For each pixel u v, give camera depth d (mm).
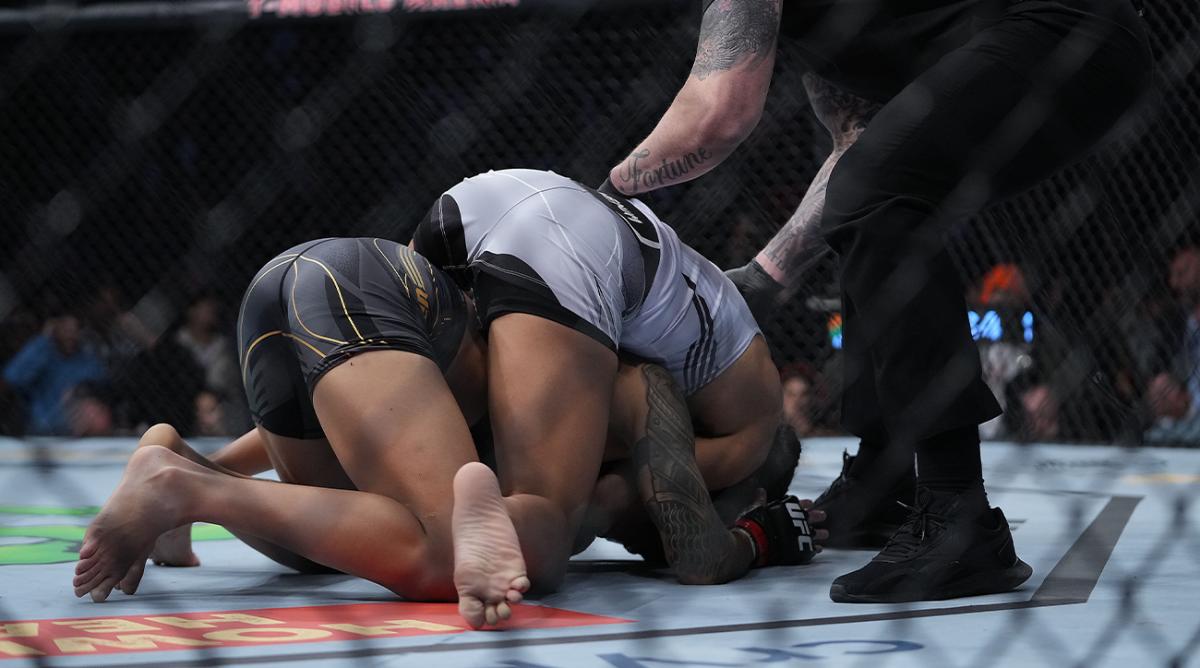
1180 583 3023
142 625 2438
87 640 2270
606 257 3145
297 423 2994
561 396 2949
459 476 2480
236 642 2258
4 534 4094
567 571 3451
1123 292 7926
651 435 3182
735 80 3162
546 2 3574
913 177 2883
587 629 2420
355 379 2781
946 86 2910
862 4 3258
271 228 9008
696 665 2061
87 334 9203
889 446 3842
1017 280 8172
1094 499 5398
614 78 7891
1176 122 7559
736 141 3250
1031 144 2984
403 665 2062
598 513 3346
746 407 3561
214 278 8945
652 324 3307
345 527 2678
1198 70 7531
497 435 2961
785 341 8219
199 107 9094
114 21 6051
